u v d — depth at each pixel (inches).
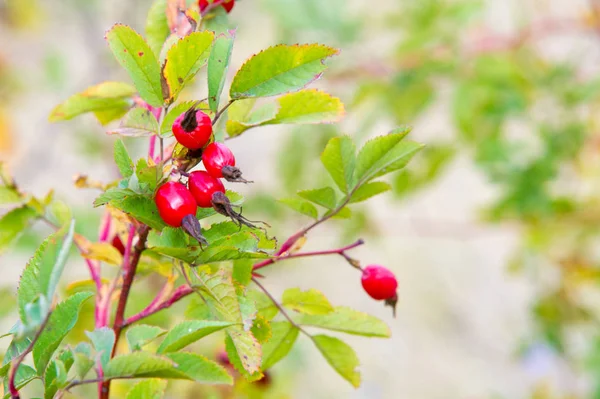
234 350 22.6
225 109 22.2
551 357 51.6
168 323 29.8
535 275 51.1
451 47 45.1
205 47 21.6
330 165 23.4
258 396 28.5
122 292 22.9
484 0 45.3
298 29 46.3
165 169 21.7
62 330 21.2
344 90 47.8
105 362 20.5
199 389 29.3
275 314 24.3
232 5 24.0
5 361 21.1
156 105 21.9
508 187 48.1
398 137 23.1
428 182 47.3
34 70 59.8
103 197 21.3
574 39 56.5
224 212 21.6
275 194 47.9
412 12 46.1
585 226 49.3
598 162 50.4
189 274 22.0
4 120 59.2
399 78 45.1
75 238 24.0
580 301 52.9
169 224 21.5
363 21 47.1
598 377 47.3
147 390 22.4
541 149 46.9
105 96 24.6
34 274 20.6
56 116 24.5
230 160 21.6
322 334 24.5
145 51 21.8
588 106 47.8
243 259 22.3
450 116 44.7
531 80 46.6
